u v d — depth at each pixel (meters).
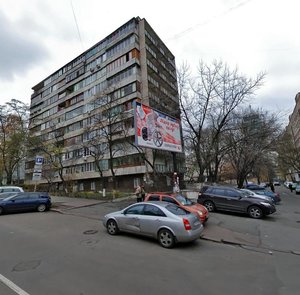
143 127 16.78
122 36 40.31
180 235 8.19
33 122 52.16
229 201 15.55
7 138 36.75
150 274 5.91
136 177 36.38
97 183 42.16
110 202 20.98
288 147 40.38
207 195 16.52
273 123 28.06
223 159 37.69
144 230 9.04
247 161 32.69
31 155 39.72
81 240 9.10
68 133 48.41
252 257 7.54
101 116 33.84
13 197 16.58
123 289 5.08
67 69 51.56
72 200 22.77
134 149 35.28
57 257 7.12
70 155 47.03
